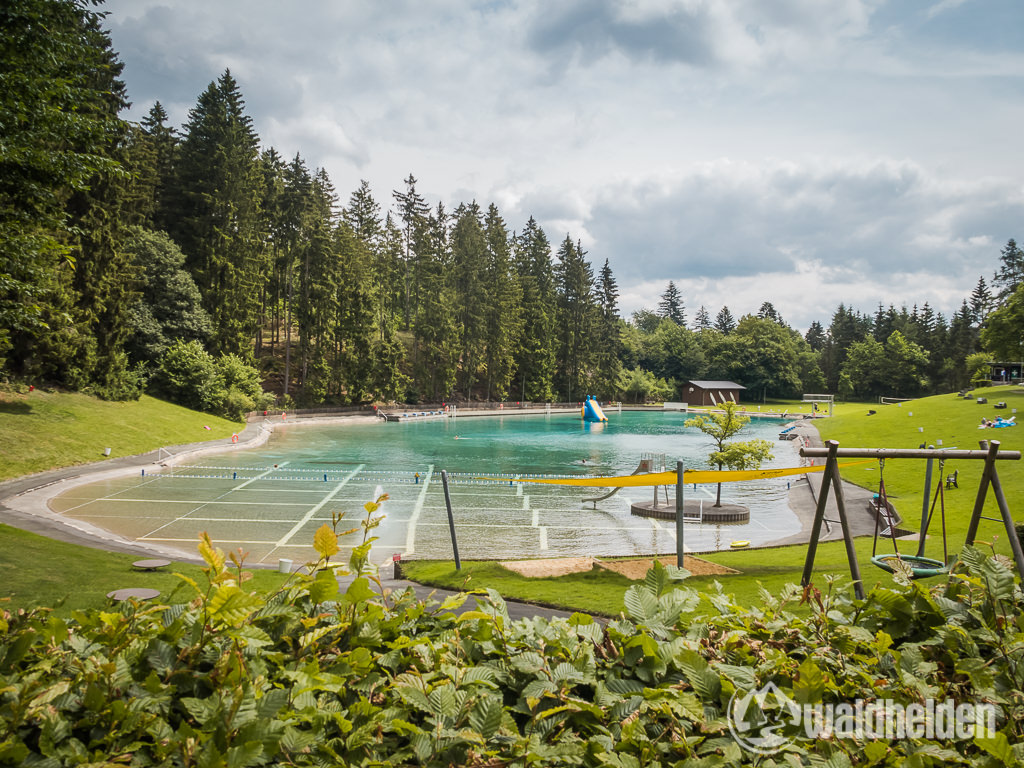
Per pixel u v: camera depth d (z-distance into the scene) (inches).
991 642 107.9
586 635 110.8
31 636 85.4
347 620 103.9
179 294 2399.1
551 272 4938.5
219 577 87.9
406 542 909.8
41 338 1640.0
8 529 692.7
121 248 2000.5
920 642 113.9
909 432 2188.7
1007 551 553.6
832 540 840.3
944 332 5625.0
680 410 5098.4
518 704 94.0
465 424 3385.8
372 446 2210.9
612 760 78.9
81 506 1018.7
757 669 102.0
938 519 965.8
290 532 920.9
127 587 508.7
